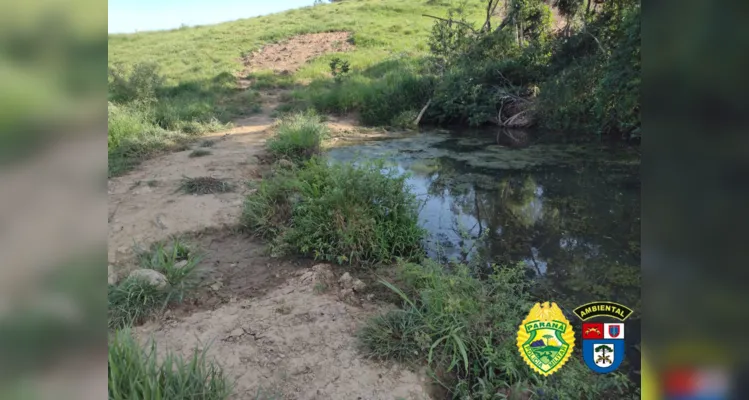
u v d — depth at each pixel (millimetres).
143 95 8578
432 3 20172
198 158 5738
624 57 6379
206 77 13609
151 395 1726
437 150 7090
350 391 2053
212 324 2514
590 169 5797
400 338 2369
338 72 12805
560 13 9016
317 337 2396
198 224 3756
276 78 13500
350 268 3219
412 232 3549
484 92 9141
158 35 20844
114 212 3898
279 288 2916
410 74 10484
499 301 2564
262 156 5930
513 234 3990
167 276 2906
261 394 2023
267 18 22234
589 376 2186
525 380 2131
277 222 3795
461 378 2207
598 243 3783
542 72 8789
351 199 3516
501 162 6254
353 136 8359
